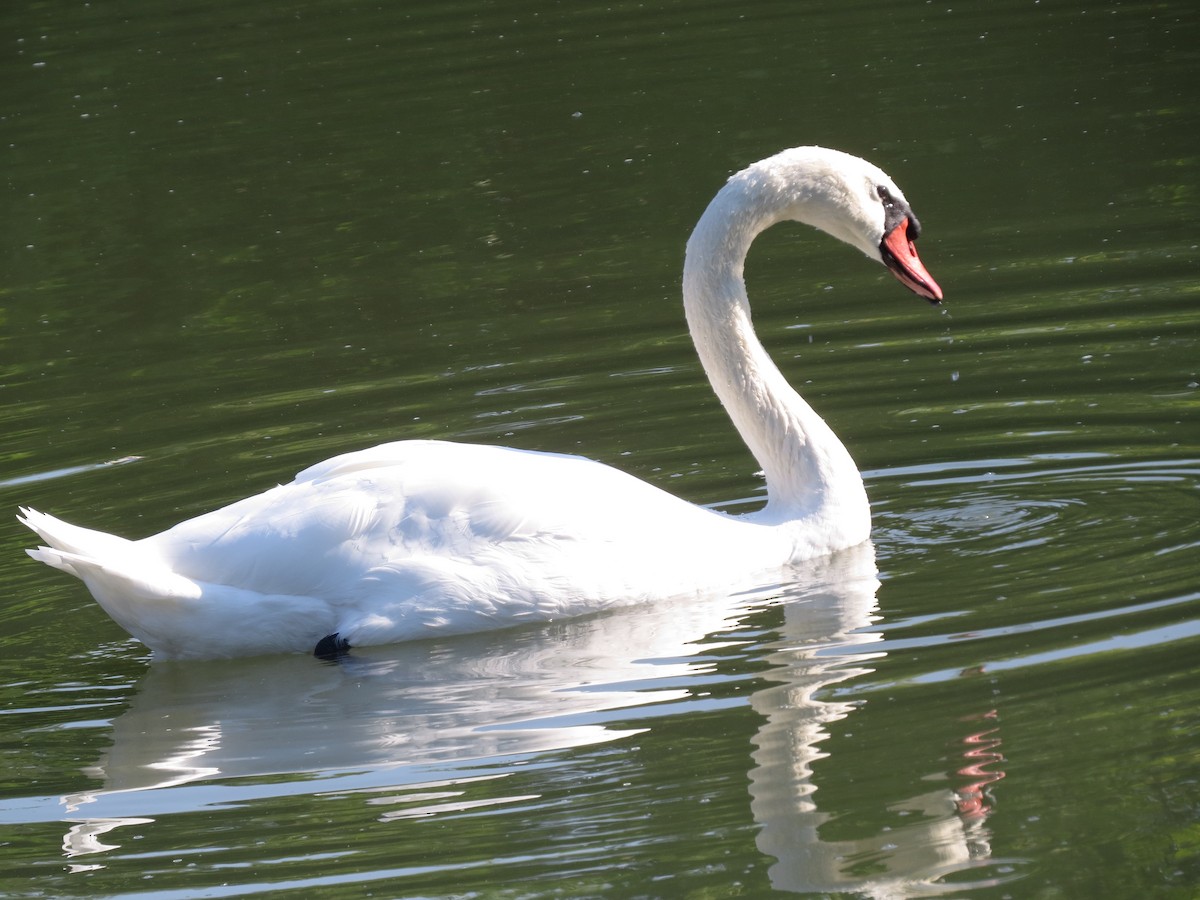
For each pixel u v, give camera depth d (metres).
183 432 16.16
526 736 9.91
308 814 9.22
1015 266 18.84
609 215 22.00
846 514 12.55
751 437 12.87
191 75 29.36
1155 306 17.08
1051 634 10.45
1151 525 12.09
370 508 11.49
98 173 25.25
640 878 8.30
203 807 9.42
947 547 12.27
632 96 26.53
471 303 19.36
